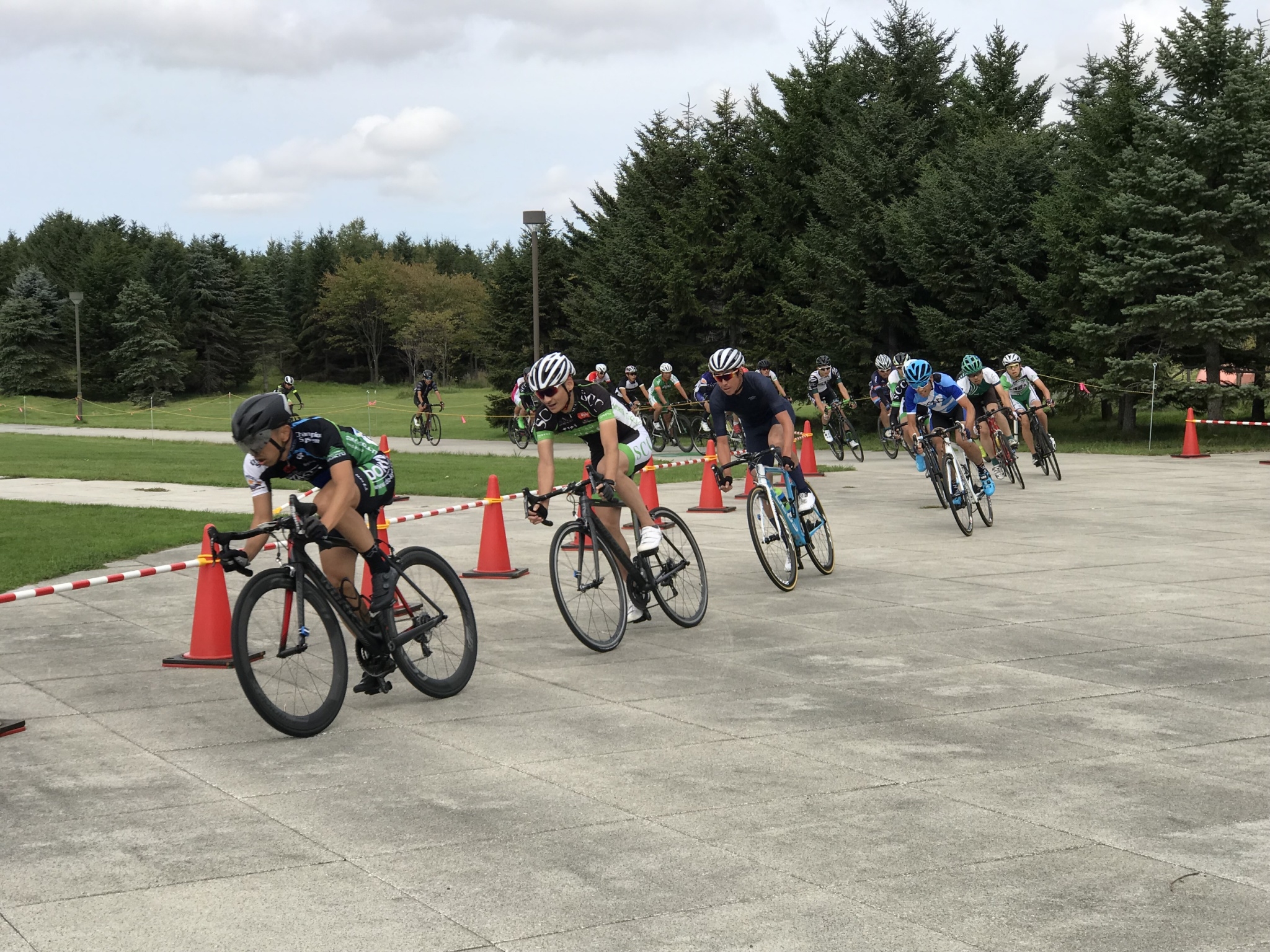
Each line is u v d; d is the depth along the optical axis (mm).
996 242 28656
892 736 5254
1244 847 3908
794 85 36656
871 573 9695
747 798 4445
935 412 12414
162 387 88688
